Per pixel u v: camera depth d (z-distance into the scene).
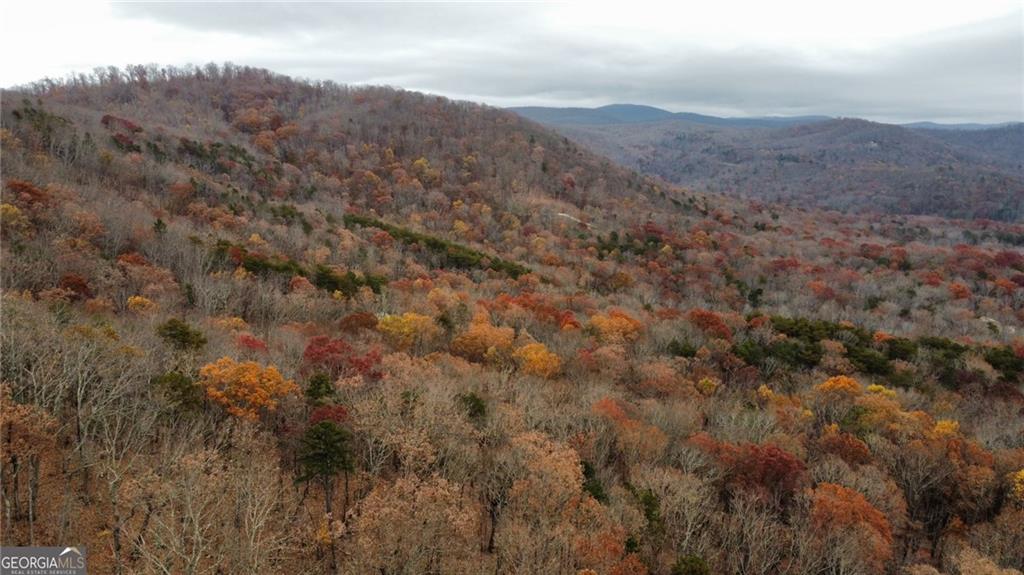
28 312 47.47
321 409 44.97
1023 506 50.75
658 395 69.81
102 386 39.25
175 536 31.81
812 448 59.06
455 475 44.09
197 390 43.16
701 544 42.59
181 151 158.12
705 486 47.84
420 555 34.12
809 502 46.59
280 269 88.19
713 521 45.47
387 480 44.50
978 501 52.38
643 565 37.47
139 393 41.84
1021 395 80.25
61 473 37.53
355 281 92.56
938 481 54.41
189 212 114.19
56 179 102.12
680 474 47.81
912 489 54.38
